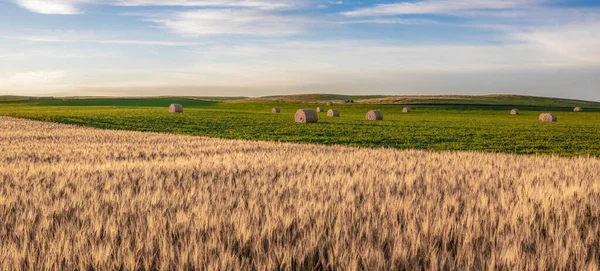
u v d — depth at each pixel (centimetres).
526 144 2778
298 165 1205
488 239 495
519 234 513
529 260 424
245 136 3164
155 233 498
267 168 1134
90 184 866
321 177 927
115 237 482
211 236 485
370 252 438
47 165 1206
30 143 2150
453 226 530
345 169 1110
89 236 493
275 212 588
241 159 1367
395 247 451
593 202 692
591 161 1473
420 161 1382
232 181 930
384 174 1029
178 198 713
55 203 659
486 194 768
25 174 1029
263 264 415
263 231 498
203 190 786
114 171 1082
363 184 863
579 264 420
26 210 613
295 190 793
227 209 627
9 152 1652
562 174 1078
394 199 694
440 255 441
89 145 2041
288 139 2944
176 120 5109
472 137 3234
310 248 453
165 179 955
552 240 503
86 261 422
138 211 612
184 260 412
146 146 2019
